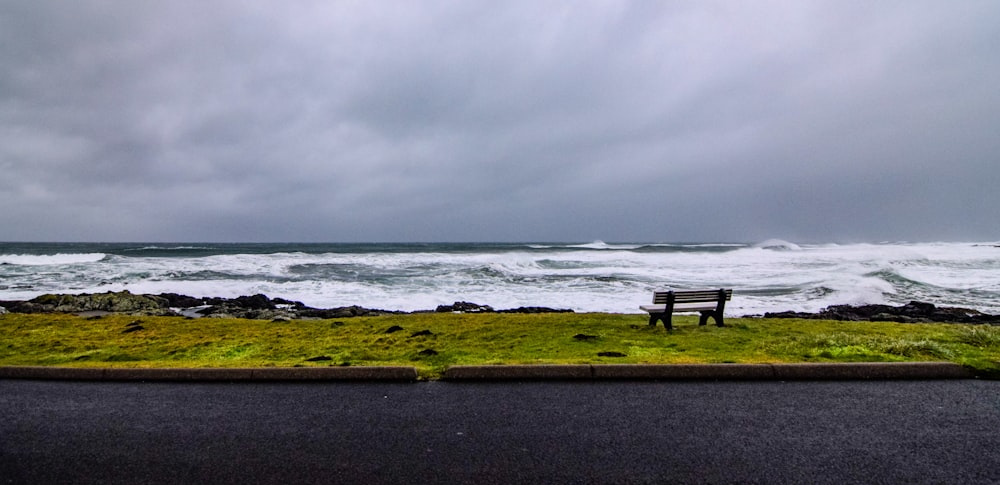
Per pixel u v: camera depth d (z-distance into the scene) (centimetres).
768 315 1478
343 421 472
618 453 397
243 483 352
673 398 530
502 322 1074
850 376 599
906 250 5156
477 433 440
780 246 6844
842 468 371
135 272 2902
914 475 359
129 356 754
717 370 601
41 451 407
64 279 2602
